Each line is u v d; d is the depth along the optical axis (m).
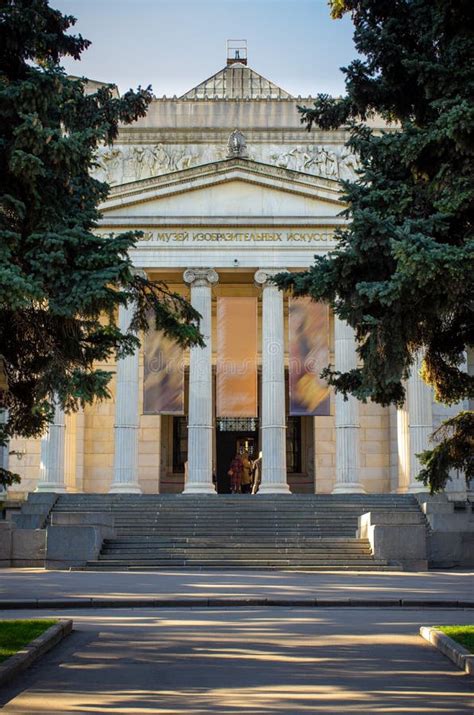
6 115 17.08
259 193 52.47
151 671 13.52
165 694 11.81
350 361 50.25
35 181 17.12
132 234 17.95
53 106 18.17
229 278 54.72
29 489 54.44
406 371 19.09
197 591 25.45
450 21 17.94
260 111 61.50
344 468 50.19
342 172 58.28
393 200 18.69
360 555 35.72
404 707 10.99
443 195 17.91
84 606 22.45
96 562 34.38
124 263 17.44
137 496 46.59
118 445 50.47
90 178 19.34
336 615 20.98
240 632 17.81
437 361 20.92
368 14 19.52
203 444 49.72
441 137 17.22
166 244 51.88
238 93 65.38
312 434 61.69
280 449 50.12
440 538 36.94
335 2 19.47
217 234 52.00
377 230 17.47
